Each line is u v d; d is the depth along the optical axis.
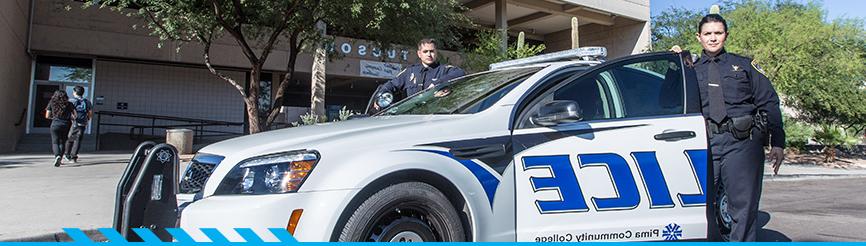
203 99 20.28
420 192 3.03
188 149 12.52
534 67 4.12
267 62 19.92
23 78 16.17
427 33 13.56
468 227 3.16
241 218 2.74
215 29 13.17
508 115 3.41
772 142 3.60
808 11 19.66
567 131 3.47
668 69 4.05
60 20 17.08
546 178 3.33
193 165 3.34
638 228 3.52
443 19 15.03
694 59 3.93
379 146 3.02
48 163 10.60
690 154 3.73
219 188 2.99
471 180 3.12
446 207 3.10
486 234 3.13
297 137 3.22
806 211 7.34
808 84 20.05
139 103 19.23
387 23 12.73
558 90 3.67
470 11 25.64
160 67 19.64
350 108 26.89
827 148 22.02
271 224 2.73
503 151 3.26
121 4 11.95
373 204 2.88
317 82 18.41
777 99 3.58
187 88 20.05
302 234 2.75
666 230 3.62
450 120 3.35
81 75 18.31
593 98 3.74
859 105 22.27
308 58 20.69
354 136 3.12
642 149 3.61
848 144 21.52
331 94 26.41
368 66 21.59
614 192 3.48
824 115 24.52
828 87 21.59
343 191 2.82
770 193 10.20
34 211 5.61
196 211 2.86
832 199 9.08
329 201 2.79
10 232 4.64
